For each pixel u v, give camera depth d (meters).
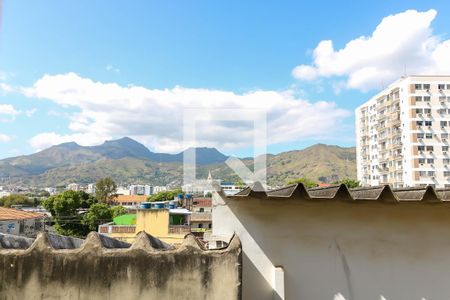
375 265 3.22
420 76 50.75
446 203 3.21
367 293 3.17
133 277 2.56
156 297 2.54
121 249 2.61
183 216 18.72
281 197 3.02
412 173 49.53
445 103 50.31
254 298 3.08
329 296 3.14
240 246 2.64
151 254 2.59
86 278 2.56
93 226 35.66
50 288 2.56
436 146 49.66
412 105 50.25
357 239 3.25
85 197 40.09
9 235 3.05
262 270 3.12
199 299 2.54
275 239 3.19
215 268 2.58
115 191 64.00
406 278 3.23
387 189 2.92
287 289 3.11
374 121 62.28
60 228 35.41
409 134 50.31
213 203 3.25
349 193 2.95
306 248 3.20
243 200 3.21
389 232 3.29
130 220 22.83
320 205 3.25
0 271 2.59
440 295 3.22
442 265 3.28
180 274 2.57
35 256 2.60
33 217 21.98
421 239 3.30
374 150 62.56
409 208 3.32
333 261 3.20
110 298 2.54
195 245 2.62
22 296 2.55
